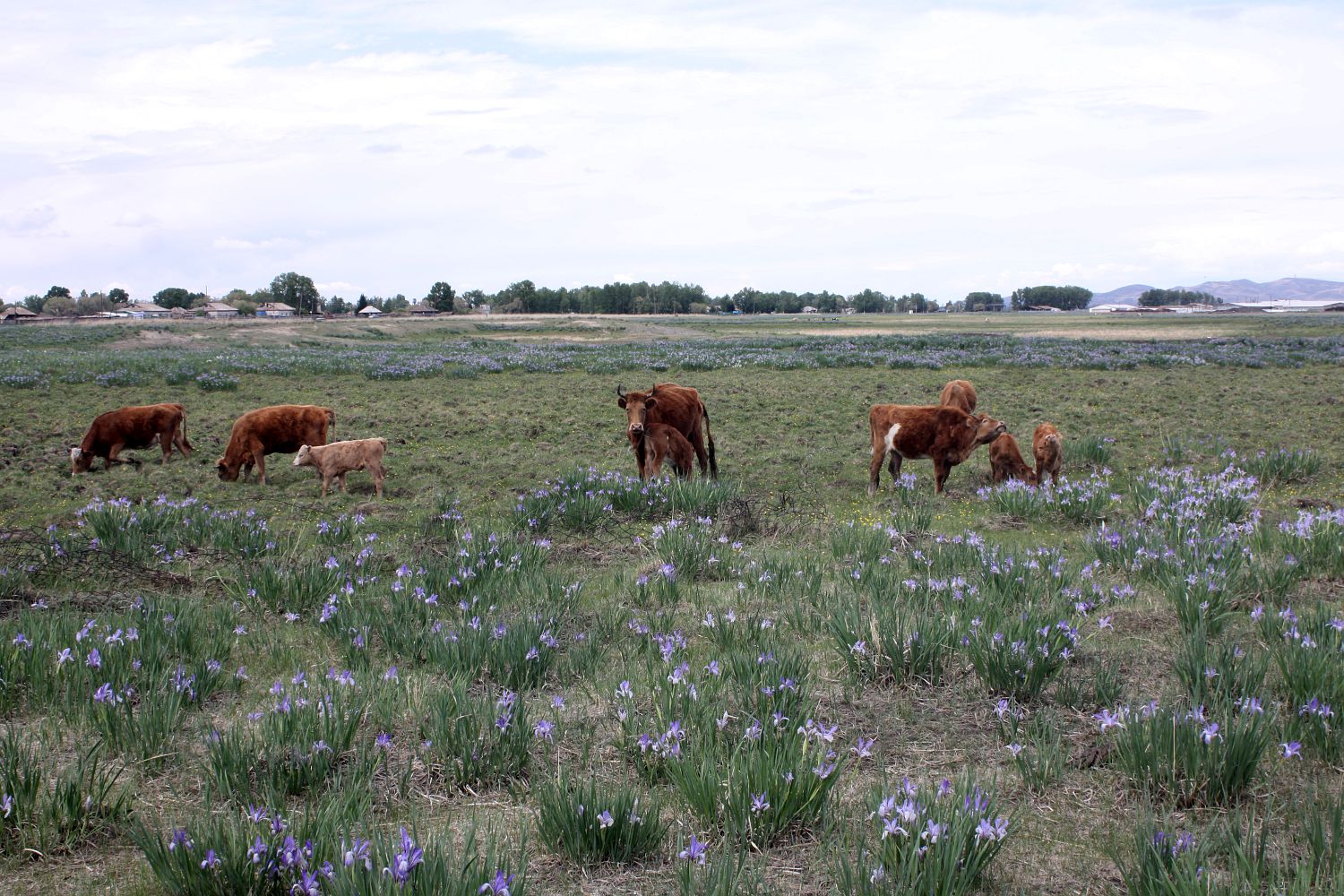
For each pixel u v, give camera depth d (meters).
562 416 21.19
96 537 9.19
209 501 12.34
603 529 10.37
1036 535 10.18
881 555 8.81
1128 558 8.27
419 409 22.19
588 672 5.93
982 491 12.27
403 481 13.91
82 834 3.94
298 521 11.14
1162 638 6.46
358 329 69.06
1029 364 33.00
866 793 4.34
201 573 8.50
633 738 4.68
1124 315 147.62
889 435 12.56
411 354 41.22
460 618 6.70
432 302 163.62
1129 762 4.38
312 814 3.84
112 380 26.39
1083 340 52.72
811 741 4.68
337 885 3.10
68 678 5.32
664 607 7.39
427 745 4.68
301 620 7.16
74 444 17.03
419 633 6.34
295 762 4.38
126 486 13.31
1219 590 6.79
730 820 3.93
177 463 15.16
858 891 3.33
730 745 4.62
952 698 5.50
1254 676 5.14
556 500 10.84
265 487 13.29
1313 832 3.56
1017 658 5.48
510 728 4.67
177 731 5.04
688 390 13.66
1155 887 3.24
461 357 37.91
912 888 3.23
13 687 5.39
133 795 4.27
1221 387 26.00
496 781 4.52
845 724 5.16
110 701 4.92
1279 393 24.28
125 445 14.78
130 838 3.96
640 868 3.79
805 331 78.75
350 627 6.46
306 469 14.88
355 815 4.00
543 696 5.57
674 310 190.75
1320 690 4.92
